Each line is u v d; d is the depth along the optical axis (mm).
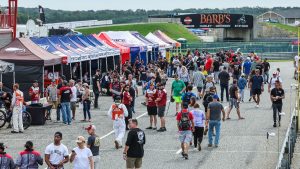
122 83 37438
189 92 29203
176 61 62531
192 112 24500
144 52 66562
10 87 40219
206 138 27797
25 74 40062
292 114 33219
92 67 55062
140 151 18594
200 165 22125
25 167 16719
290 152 22656
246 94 45469
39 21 74562
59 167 17078
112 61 57438
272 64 89938
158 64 60656
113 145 25984
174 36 133125
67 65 47656
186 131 23219
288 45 110938
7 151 24531
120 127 25312
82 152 17172
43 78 40250
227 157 23547
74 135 28469
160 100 29484
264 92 48906
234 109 38312
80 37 51906
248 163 22438
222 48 109250
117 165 21859
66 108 32031
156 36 74125
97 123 32500
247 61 51781
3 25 47062
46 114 32938
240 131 29703
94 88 38938
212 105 25422
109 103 41594
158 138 27703
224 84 41312
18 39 41500
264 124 32000
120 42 61438
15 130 29203
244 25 153625
